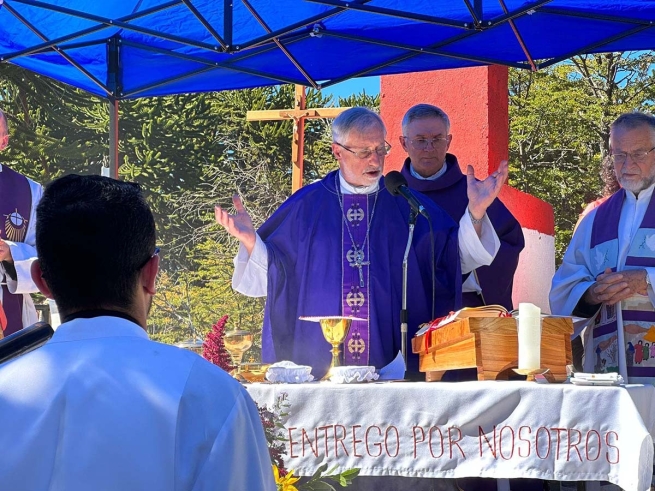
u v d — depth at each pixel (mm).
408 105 6902
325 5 4914
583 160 21062
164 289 20672
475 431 3096
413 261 4312
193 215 22141
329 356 4320
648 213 4551
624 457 2918
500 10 4848
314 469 3229
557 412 3012
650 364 4359
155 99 21953
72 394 1410
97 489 1333
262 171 22781
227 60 5582
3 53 5715
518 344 3279
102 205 1574
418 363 4266
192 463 1371
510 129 21391
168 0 5195
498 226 5164
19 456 1367
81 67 5703
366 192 4527
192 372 1459
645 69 21000
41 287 1662
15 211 5121
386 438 3184
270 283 4348
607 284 4266
